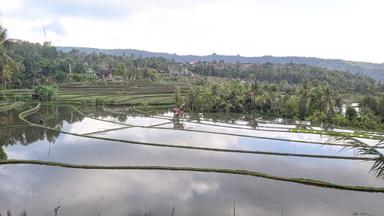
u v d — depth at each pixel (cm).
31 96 9794
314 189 2742
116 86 12600
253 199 2511
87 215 2203
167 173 3102
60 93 10931
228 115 8669
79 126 5891
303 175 3162
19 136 4847
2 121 6075
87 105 9256
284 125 6988
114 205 2359
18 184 2758
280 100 8994
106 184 2784
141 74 15662
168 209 2317
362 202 2478
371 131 6506
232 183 2858
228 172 3134
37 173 3044
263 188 2747
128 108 8956
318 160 3756
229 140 4909
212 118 7850
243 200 2492
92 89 11831
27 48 18338
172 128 5869
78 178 2925
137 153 3881
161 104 9481
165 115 7938
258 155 3953
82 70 16438
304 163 3616
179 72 19862
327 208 2369
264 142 4828
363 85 14962
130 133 5278
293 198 2542
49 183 2788
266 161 3681
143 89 11950
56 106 8950
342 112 8862
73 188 2680
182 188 2720
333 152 4181
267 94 9375
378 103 8575
